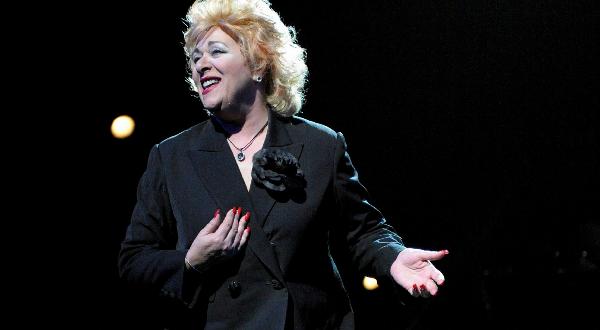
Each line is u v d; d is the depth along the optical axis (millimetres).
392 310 20453
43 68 20328
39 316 21312
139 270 8055
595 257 18844
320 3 22219
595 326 18281
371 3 22328
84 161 21484
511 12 21922
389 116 23188
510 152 22484
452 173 23000
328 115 23156
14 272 21328
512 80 22328
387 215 23391
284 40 8797
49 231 21547
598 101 21828
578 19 21641
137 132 21484
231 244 7695
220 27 8438
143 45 20781
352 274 20906
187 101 21422
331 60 22734
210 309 7957
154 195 8430
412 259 7902
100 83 20875
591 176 21797
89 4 19984
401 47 22641
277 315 7773
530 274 19859
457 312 19609
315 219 8172
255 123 8617
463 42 22375
